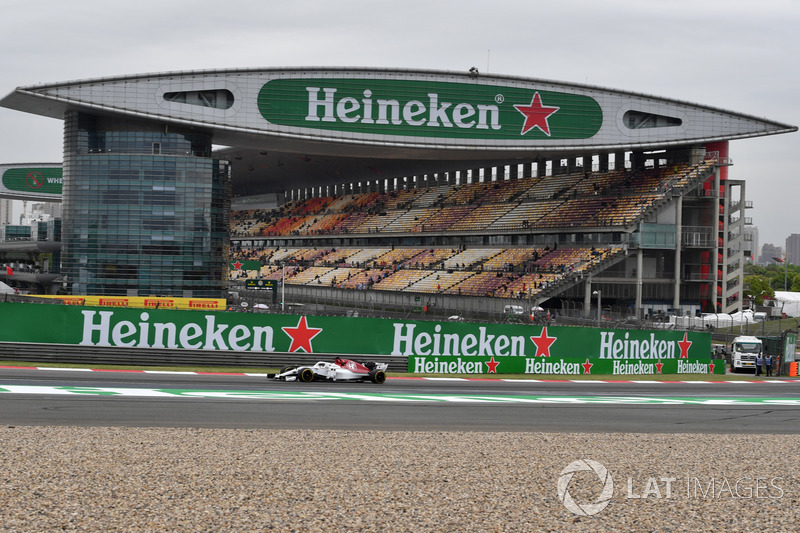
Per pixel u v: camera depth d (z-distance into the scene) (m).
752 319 68.56
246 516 10.78
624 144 81.06
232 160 127.88
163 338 32.19
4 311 30.70
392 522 10.78
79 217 73.81
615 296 76.75
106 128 74.69
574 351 38.72
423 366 35.09
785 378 43.34
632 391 30.62
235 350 32.84
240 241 142.75
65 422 16.95
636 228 74.12
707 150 84.31
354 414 20.05
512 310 64.50
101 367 30.33
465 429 18.39
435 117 78.12
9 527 9.96
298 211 134.00
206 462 13.66
